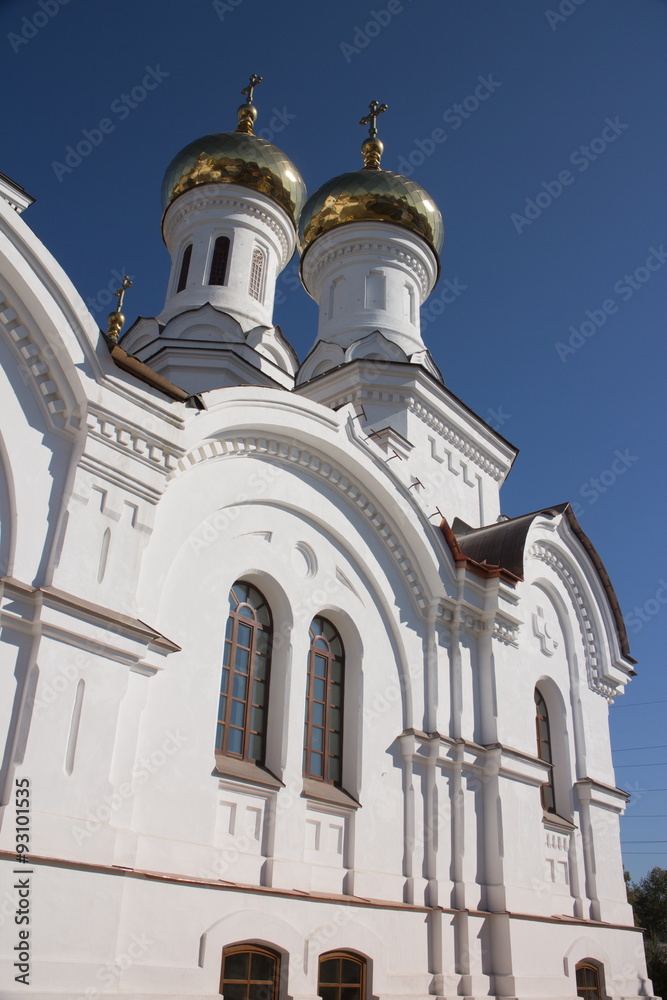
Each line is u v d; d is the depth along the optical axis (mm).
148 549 11406
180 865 10570
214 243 26562
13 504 9867
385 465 15688
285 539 14070
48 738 9203
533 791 16516
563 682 19469
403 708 15156
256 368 23609
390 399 21062
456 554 16609
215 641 12180
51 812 9000
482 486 22750
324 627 14727
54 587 9688
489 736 16031
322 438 14500
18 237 10344
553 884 17016
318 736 13898
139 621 10555
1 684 9125
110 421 10875
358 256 25125
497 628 17000
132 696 10531
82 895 8961
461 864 14633
